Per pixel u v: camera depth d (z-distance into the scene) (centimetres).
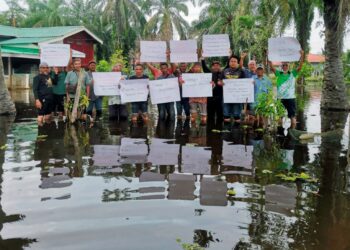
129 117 1091
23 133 834
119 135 816
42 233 367
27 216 402
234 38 3097
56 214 407
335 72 1309
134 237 359
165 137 797
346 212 422
